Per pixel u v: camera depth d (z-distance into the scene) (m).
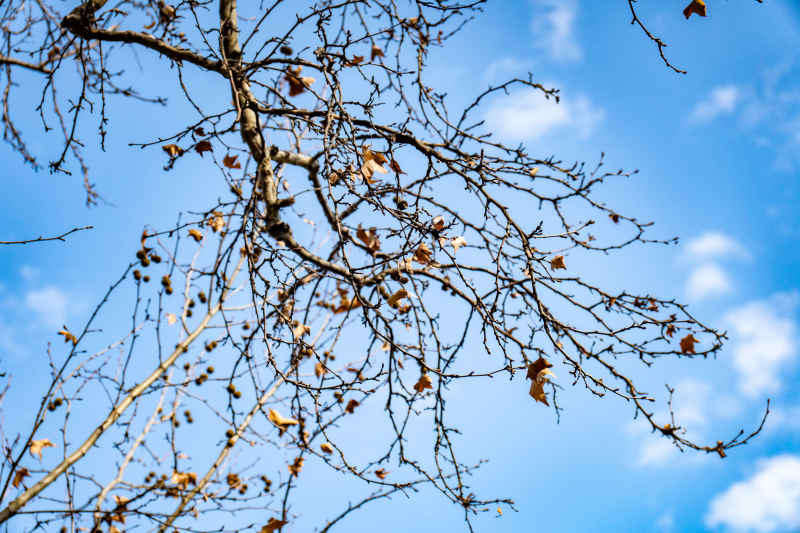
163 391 4.69
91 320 3.57
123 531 3.65
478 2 3.51
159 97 3.66
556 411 3.47
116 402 3.92
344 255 2.92
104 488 3.90
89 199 3.96
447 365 3.55
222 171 3.49
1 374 3.40
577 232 3.54
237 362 3.77
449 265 4.07
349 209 3.62
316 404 3.24
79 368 3.84
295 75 3.60
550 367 3.00
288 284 3.58
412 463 3.55
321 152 3.78
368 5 3.32
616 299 3.79
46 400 3.44
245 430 4.44
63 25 3.23
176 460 4.30
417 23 3.67
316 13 3.06
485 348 3.10
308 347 3.16
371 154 3.24
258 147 3.65
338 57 3.17
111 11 3.19
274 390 4.63
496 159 3.95
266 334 3.12
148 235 3.81
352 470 3.48
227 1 3.68
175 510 3.89
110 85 3.59
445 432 3.52
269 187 3.71
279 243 3.92
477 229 3.48
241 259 5.01
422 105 3.77
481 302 3.17
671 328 3.63
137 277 4.00
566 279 3.80
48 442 3.74
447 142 3.96
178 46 3.56
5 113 3.78
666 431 3.20
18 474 3.56
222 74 3.43
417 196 3.28
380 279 3.71
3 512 3.24
